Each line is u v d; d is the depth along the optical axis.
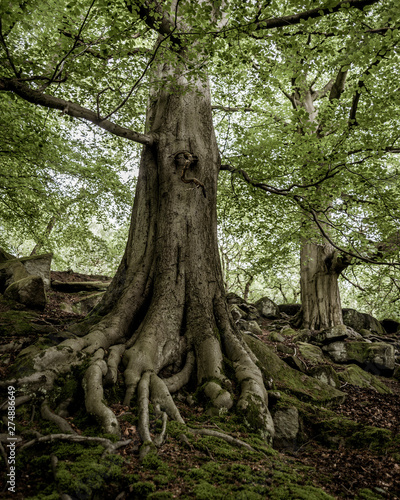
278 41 5.54
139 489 2.63
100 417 3.46
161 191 6.30
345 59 5.38
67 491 2.47
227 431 3.97
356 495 3.31
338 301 12.45
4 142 8.46
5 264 8.73
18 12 4.35
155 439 3.40
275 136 9.10
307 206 7.60
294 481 3.25
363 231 8.49
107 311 5.69
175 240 5.89
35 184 10.43
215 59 7.84
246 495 2.71
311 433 4.91
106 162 11.67
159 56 5.08
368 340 11.20
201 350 5.12
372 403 6.73
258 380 4.79
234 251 21.89
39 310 7.36
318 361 8.76
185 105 6.89
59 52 5.03
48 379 3.79
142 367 4.50
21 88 4.52
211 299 5.80
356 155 8.34
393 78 6.64
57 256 16.39
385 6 5.38
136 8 4.29
